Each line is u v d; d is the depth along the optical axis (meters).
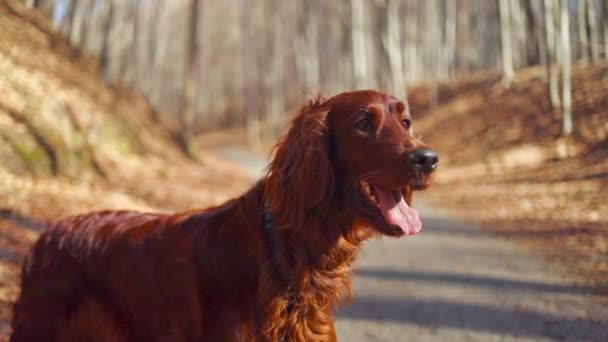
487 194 12.88
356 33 25.02
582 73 21.50
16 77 10.66
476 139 20.64
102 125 12.45
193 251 2.35
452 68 36.78
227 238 2.31
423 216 11.04
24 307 2.66
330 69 46.69
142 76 40.94
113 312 2.51
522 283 6.04
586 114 17.55
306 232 2.25
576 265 6.62
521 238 8.43
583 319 4.79
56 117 10.41
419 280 6.33
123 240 2.54
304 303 2.26
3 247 5.77
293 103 47.31
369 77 34.47
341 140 2.29
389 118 2.32
